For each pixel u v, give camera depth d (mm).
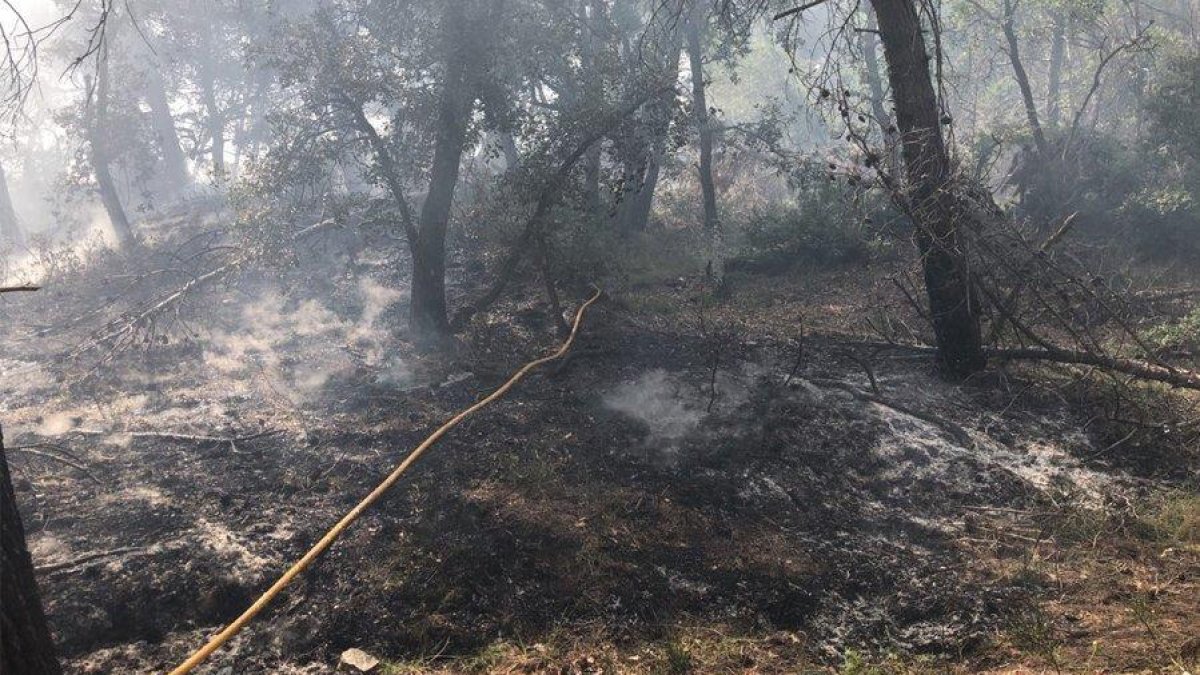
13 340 12844
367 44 10953
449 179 11156
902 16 8469
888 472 7535
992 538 6617
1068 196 15172
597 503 6746
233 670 5117
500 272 12273
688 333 10797
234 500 6742
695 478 7250
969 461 7652
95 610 5395
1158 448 7801
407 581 5770
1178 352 9406
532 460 7422
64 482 7055
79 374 10562
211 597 5598
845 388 8852
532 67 11727
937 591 5930
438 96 11188
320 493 6871
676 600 5816
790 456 7648
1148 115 15547
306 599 5641
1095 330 10242
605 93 11336
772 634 5578
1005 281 9461
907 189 8344
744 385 9008
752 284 14055
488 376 9531
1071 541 6535
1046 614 5570
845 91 8406
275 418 8609
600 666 5215
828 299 12617
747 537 6516
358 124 11008
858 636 5574
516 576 5922
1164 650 4902
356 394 9242
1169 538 6488
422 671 5164
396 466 7289
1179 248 13898
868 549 6500
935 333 9305
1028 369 9242
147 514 6477
